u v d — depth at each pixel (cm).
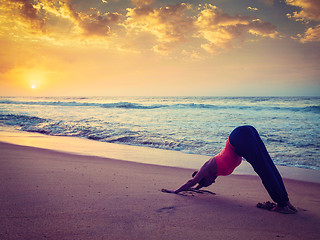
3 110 3089
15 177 417
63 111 3005
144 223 258
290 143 1070
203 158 791
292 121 1975
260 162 317
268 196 413
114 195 354
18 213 260
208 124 1712
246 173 620
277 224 281
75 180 426
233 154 340
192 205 335
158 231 240
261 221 288
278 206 331
